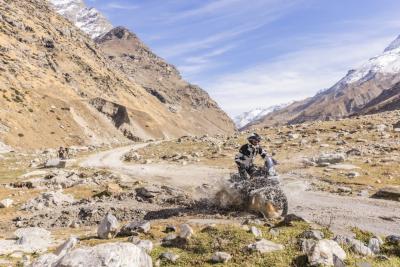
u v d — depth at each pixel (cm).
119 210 1659
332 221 1159
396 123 4012
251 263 795
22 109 13675
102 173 3059
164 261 859
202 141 5516
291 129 4850
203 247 907
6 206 2102
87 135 15350
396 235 934
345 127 4312
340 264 728
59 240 1238
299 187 1838
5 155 5853
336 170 2227
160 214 1480
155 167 3456
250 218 1223
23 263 932
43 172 3441
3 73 15788
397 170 2098
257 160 3070
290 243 880
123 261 700
